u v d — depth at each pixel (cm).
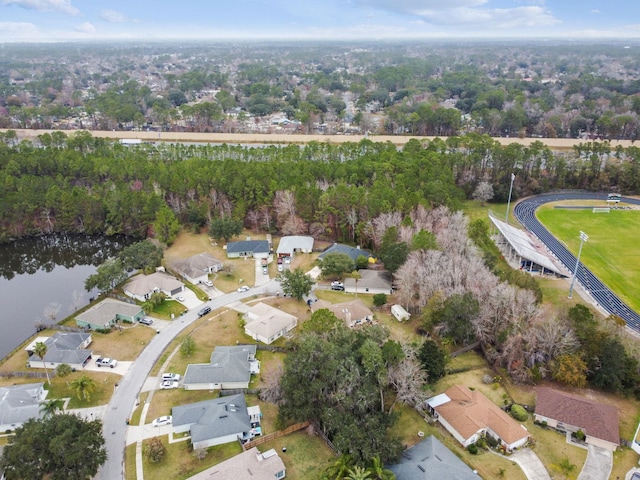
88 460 6144
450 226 12381
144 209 14850
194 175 15625
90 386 7844
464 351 9269
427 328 9606
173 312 10525
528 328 8700
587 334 8338
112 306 10306
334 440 6550
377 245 12975
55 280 13312
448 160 18075
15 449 6034
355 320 9869
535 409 7562
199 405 7525
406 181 14938
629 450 6994
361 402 6875
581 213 16750
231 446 7000
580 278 12169
